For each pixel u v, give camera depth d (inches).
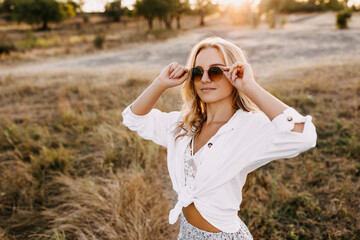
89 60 593.3
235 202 46.5
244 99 45.9
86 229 94.3
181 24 1802.4
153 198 109.4
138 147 145.9
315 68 295.3
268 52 472.4
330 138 150.3
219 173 42.7
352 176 119.4
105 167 136.0
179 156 49.5
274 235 92.4
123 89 260.5
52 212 108.9
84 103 242.5
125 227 90.6
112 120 189.8
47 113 218.7
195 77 46.6
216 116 48.6
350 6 1717.5
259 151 40.9
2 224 105.4
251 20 1112.8
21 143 168.2
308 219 98.5
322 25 989.2
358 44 465.4
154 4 1199.6
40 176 132.7
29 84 311.3
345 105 183.5
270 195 112.7
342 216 99.0
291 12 1839.3
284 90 224.5
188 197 46.0
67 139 177.6
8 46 739.4
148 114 54.9
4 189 122.3
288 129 36.1
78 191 115.6
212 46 47.4
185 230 51.2
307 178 121.3
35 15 1565.0
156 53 594.6
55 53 704.4
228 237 47.1
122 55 619.5
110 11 2039.9
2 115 219.6
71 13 1946.4
